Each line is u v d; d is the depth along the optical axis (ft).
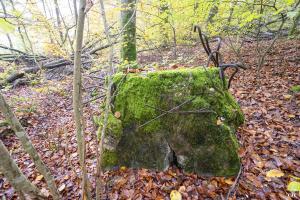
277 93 14.25
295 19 20.93
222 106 8.69
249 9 17.40
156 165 9.01
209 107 8.43
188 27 21.77
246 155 9.09
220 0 15.52
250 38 29.94
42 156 12.12
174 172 8.87
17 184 4.66
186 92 8.61
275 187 7.63
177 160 8.93
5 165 4.41
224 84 9.59
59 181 9.69
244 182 8.00
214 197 7.72
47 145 13.19
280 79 16.29
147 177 8.78
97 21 16.28
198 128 8.44
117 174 9.13
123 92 8.96
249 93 14.79
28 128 16.06
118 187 8.60
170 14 19.04
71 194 8.84
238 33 20.24
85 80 19.34
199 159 8.58
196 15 18.75
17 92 23.52
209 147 8.42
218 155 8.38
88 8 4.62
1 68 28.89
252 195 7.52
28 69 26.84
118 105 9.00
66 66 28.48
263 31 29.94
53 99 20.49
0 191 9.79
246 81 16.88
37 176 10.37
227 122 8.70
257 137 10.19
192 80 8.70
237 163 8.30
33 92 22.62
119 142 9.05
